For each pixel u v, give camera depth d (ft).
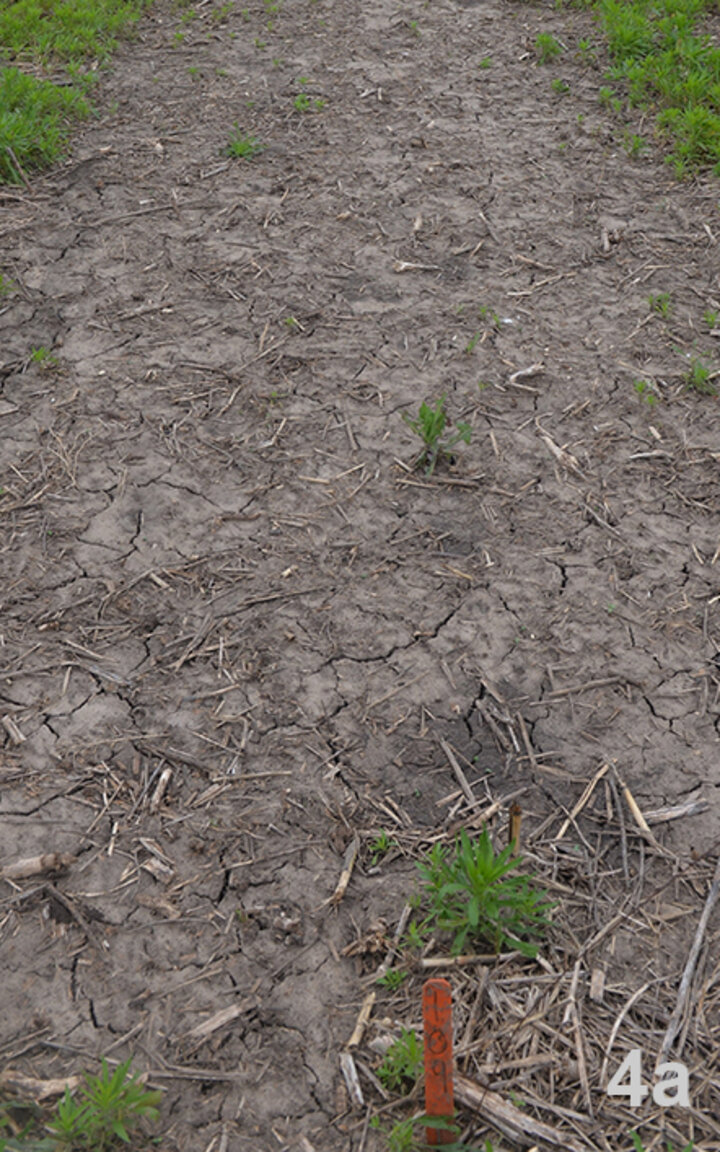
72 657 14.06
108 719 13.29
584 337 19.81
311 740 13.10
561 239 22.47
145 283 21.09
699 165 24.61
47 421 17.92
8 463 17.08
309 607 14.82
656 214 23.25
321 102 27.12
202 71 28.78
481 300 20.77
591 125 26.48
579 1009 10.39
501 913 11.09
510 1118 9.52
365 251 22.06
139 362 19.20
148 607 14.78
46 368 18.97
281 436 17.71
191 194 23.73
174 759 12.84
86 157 24.94
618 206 23.52
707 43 28.55
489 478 16.90
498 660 14.15
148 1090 9.82
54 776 12.61
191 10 31.94
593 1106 9.66
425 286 21.12
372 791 12.52
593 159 25.16
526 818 12.24
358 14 32.04
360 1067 10.00
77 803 12.33
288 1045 10.19
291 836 12.02
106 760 12.82
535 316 20.34
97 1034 10.26
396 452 17.40
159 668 13.93
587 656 14.19
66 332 19.88
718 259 21.76
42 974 10.73
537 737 13.21
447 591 15.07
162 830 12.05
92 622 14.55
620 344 19.62
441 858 11.30
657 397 18.40
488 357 19.34
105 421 17.93
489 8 32.40
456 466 17.12
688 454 17.33
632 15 30.12
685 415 18.08
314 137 25.93
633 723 13.35
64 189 23.82
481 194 23.88
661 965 10.82
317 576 15.29
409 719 13.39
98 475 16.90
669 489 16.70
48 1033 10.27
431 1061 8.79
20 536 15.80
